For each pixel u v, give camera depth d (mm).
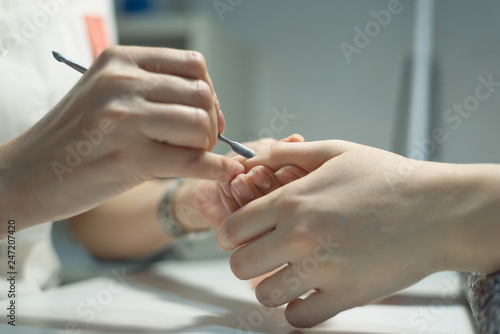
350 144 452
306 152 460
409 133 830
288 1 1089
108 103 424
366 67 1048
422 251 418
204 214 612
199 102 431
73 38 666
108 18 767
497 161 954
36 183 441
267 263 438
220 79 1037
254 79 1124
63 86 639
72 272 686
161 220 675
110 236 727
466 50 949
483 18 937
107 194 442
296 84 1100
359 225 421
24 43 622
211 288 557
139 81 427
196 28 1000
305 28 1083
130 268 660
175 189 674
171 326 449
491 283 405
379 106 1044
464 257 418
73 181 437
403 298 516
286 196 435
